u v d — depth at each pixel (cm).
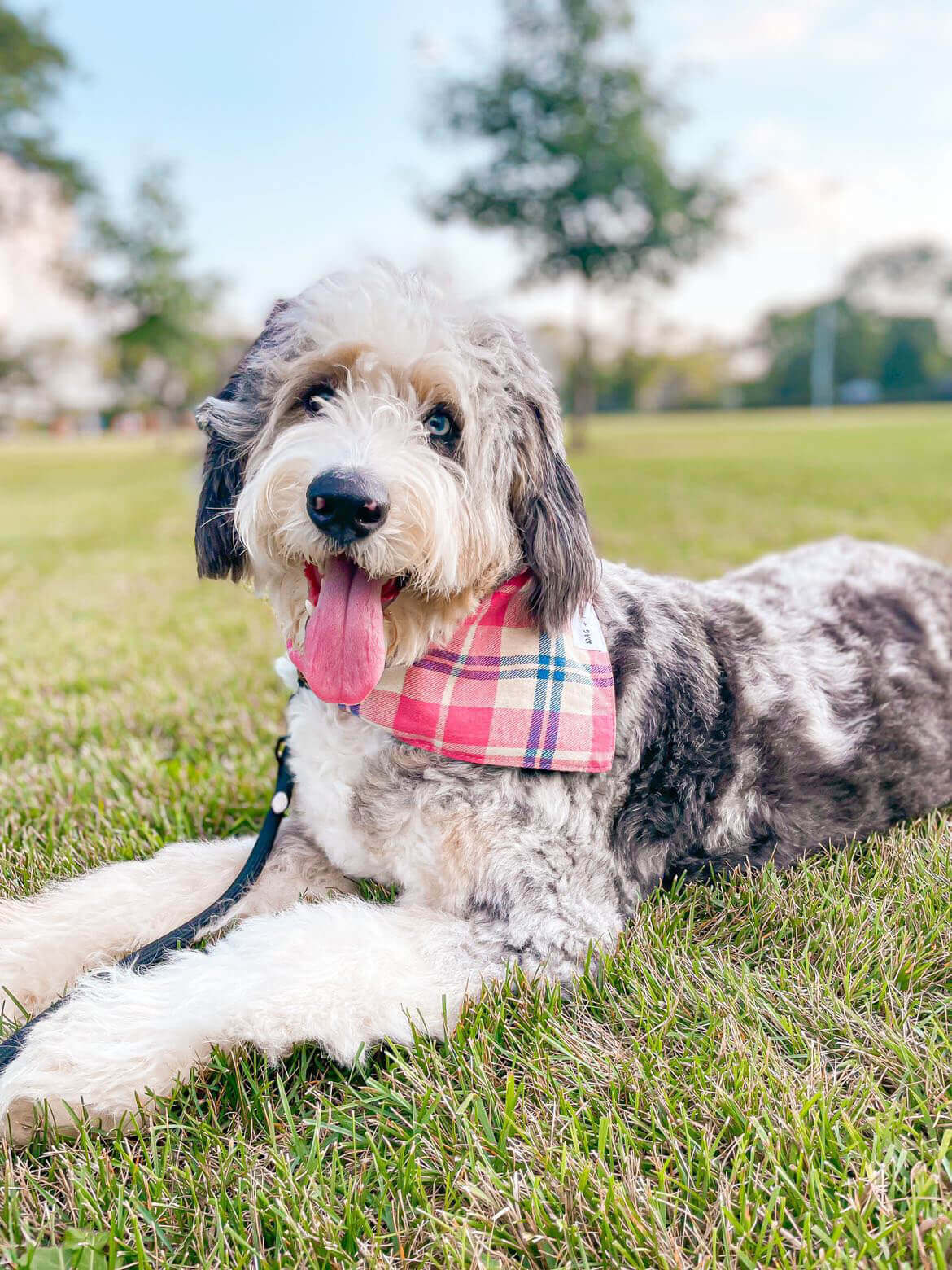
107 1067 41
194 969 46
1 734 88
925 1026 45
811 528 211
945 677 69
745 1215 34
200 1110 42
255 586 57
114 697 99
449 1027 45
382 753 52
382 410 50
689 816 57
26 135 641
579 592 55
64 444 1206
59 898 55
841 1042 44
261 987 43
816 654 65
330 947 46
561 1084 41
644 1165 38
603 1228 34
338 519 47
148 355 866
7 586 172
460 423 52
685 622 62
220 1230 34
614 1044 44
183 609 149
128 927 53
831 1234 34
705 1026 45
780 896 55
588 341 600
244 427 57
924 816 67
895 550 84
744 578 75
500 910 49
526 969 47
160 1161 38
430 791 51
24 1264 33
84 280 839
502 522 54
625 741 55
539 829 51
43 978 50
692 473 400
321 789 54
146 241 836
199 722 90
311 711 56
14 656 118
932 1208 34
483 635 54
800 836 61
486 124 531
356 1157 39
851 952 50
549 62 529
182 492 399
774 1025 45
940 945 50
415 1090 41
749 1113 39
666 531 213
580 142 518
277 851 59
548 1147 37
